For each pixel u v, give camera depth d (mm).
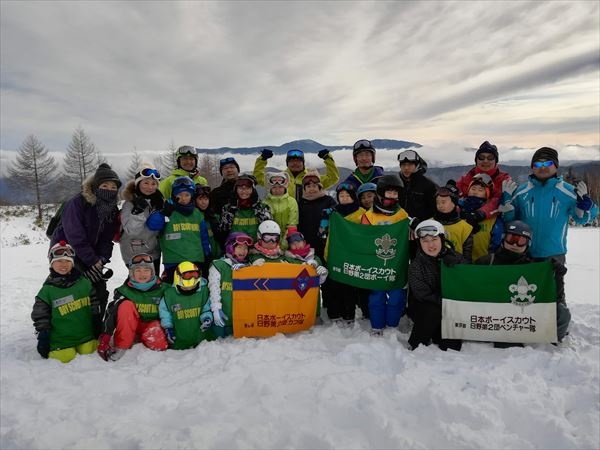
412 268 4715
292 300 5145
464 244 4938
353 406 3156
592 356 4281
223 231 5754
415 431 2947
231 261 5191
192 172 6516
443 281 4570
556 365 3891
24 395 3611
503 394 3295
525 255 4715
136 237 5152
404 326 5363
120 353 4645
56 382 3832
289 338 4945
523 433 2967
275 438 2869
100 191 4895
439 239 4621
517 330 4445
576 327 5195
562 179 5043
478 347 4453
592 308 6246
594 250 13188
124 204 5172
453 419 3045
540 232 5055
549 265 4406
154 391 3582
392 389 3428
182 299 4836
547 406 3189
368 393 3275
